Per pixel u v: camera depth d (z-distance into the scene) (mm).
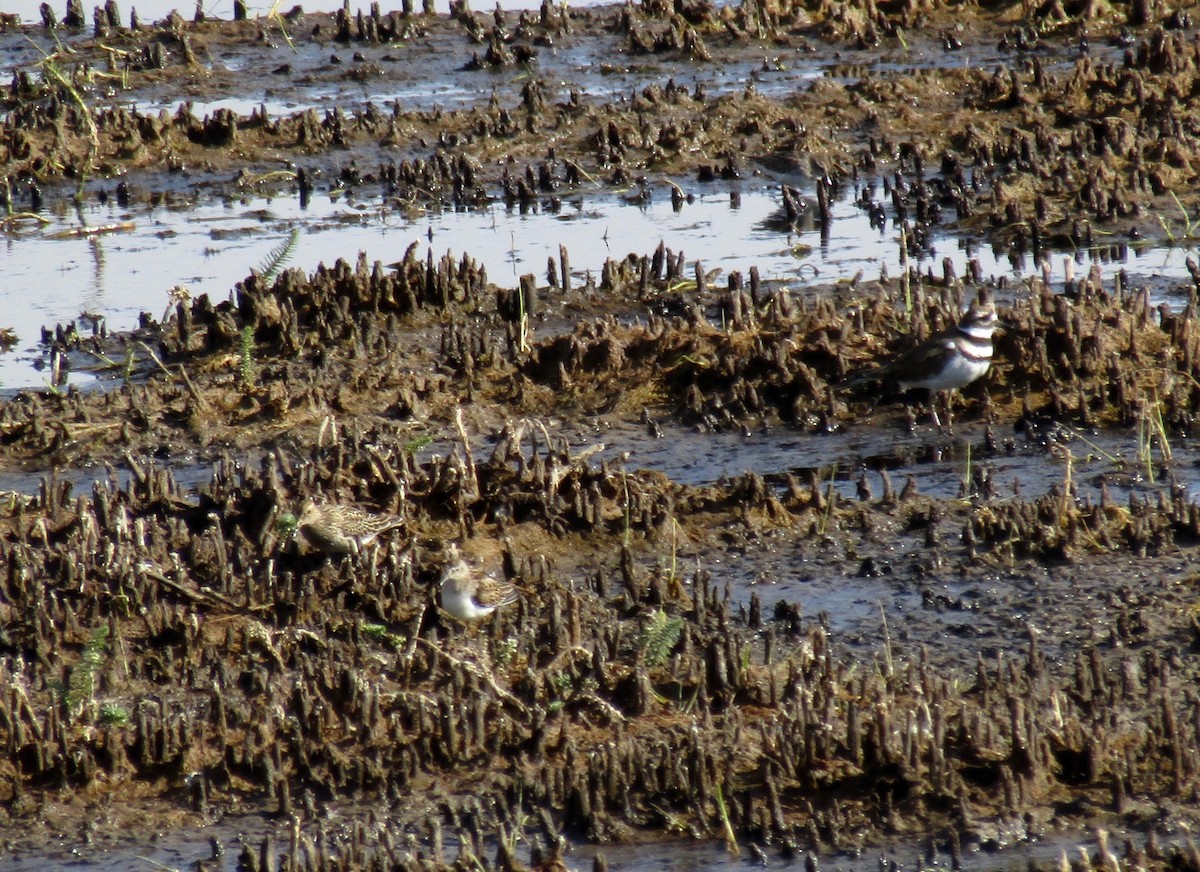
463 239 24953
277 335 20328
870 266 22844
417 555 13453
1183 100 29406
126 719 11398
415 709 11203
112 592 13000
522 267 23312
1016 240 23922
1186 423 16594
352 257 24000
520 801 10336
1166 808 9945
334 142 30250
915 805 10133
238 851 10156
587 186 28047
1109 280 21578
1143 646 12094
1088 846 9672
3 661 12078
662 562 13836
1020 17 36375
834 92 31484
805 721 10594
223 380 19094
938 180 27031
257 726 11203
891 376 17281
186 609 12875
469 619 12461
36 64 35969
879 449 16797
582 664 11867
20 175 28969
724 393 17969
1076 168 26156
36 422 17766
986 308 16922
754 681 11570
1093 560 13664
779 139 29453
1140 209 24469
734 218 25891
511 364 19141
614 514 14703
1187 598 12844
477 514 14531
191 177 29078
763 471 16375
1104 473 15742
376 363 19359
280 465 15383
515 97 32750
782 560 14094
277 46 37406
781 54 35562
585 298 21688
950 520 14742
